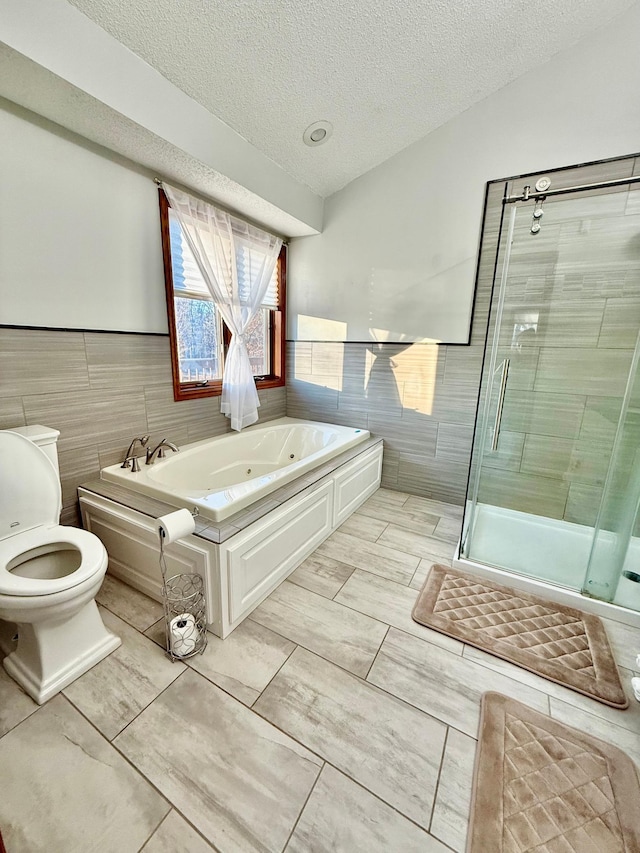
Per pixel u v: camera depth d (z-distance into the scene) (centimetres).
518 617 170
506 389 248
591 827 95
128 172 193
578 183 212
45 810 98
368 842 92
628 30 189
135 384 215
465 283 253
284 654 147
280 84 183
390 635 158
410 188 260
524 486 257
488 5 167
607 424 228
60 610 124
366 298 291
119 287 198
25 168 156
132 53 150
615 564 187
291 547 195
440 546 228
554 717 125
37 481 155
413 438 294
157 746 113
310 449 311
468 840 92
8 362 160
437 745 115
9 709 124
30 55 123
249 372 277
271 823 96
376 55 179
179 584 161
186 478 235
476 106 229
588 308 221
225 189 222
